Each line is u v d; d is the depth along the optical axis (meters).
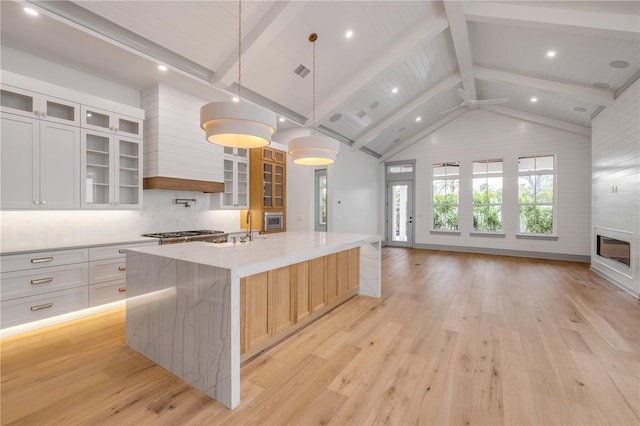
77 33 2.91
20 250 2.75
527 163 7.35
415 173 8.82
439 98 6.94
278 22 3.37
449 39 4.92
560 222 6.91
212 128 2.20
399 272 5.57
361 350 2.52
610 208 4.94
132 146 4.02
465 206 8.07
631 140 4.26
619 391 1.94
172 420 1.68
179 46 3.49
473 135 7.94
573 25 3.53
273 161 5.92
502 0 3.74
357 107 6.07
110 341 2.67
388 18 4.00
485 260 6.82
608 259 5.05
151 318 2.34
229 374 1.78
